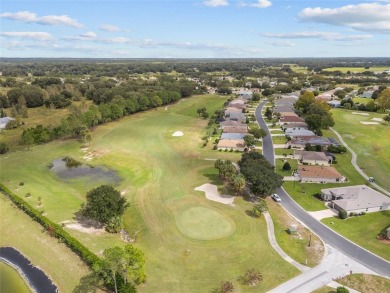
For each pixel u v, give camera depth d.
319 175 103.31
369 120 184.38
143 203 88.75
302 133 148.50
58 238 70.31
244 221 79.12
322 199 91.62
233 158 123.38
